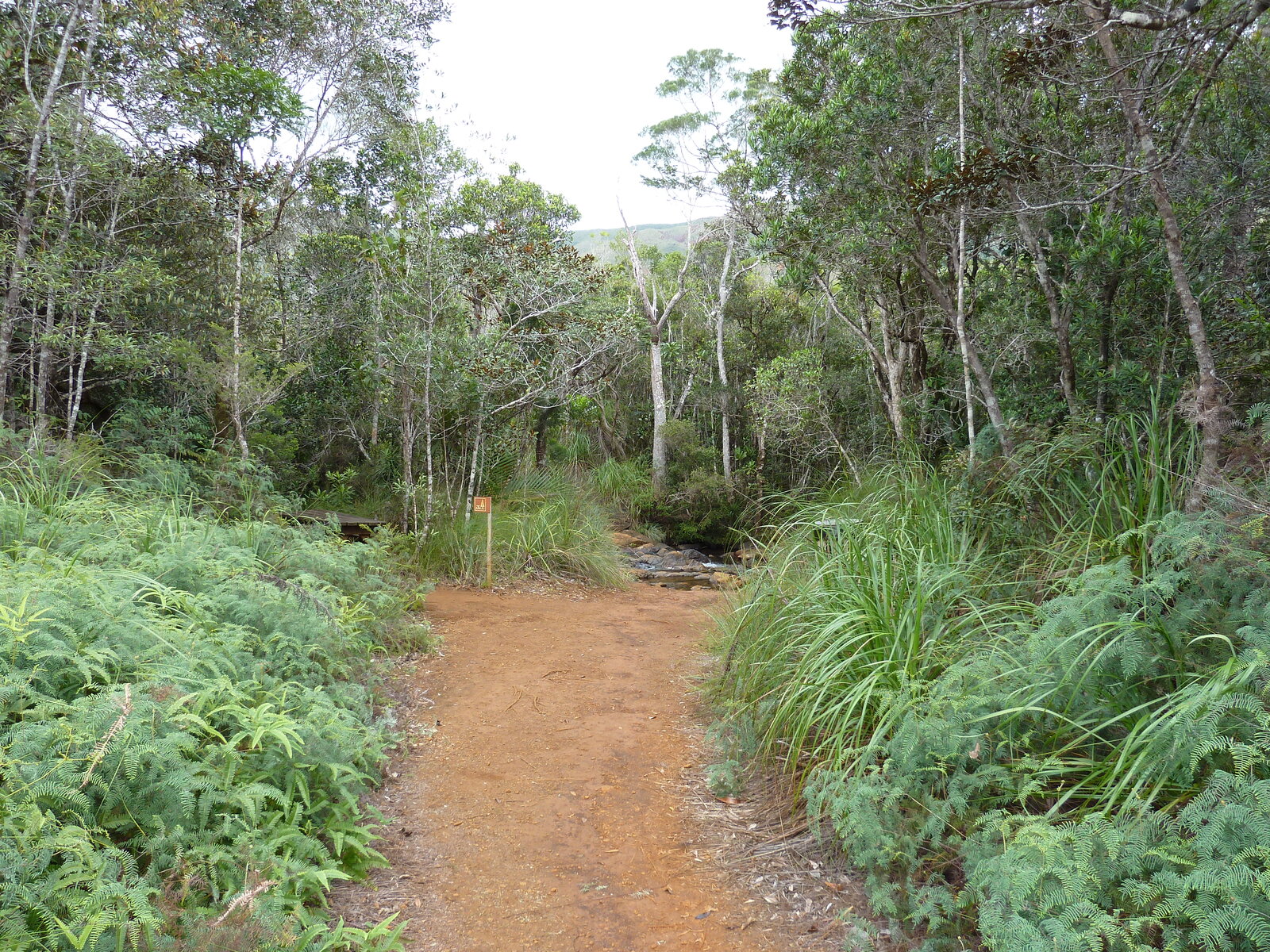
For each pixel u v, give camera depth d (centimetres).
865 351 1761
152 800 296
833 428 1769
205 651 396
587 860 372
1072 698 337
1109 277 659
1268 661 272
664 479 2306
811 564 605
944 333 1169
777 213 1155
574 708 570
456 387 1086
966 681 366
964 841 312
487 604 890
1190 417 476
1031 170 638
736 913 331
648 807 425
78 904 240
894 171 910
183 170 1041
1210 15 608
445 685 606
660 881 355
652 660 696
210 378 971
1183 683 328
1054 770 312
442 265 1095
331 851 352
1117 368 678
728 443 2505
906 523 584
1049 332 824
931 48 841
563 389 1266
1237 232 639
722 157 2123
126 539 555
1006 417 798
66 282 800
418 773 455
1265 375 505
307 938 278
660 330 2494
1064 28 596
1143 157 584
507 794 434
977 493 589
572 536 1164
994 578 512
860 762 358
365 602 682
